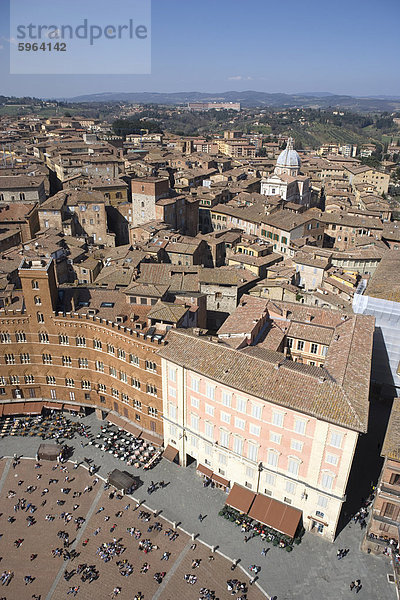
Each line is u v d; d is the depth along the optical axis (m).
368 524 77.12
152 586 72.88
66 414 111.06
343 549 77.62
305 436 73.56
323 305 123.12
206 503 87.38
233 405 80.00
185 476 93.31
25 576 74.69
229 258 155.12
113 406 106.44
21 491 90.44
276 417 75.25
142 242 155.75
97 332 99.94
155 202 176.12
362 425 67.00
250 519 84.06
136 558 77.25
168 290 114.69
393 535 74.88
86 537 81.06
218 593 71.62
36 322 101.75
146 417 99.25
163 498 88.38
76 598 71.50
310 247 153.62
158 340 89.44
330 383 73.75
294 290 126.56
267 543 79.50
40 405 109.69
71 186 196.25
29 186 183.38
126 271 128.62
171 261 151.75
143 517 84.25
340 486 73.56
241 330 91.56
